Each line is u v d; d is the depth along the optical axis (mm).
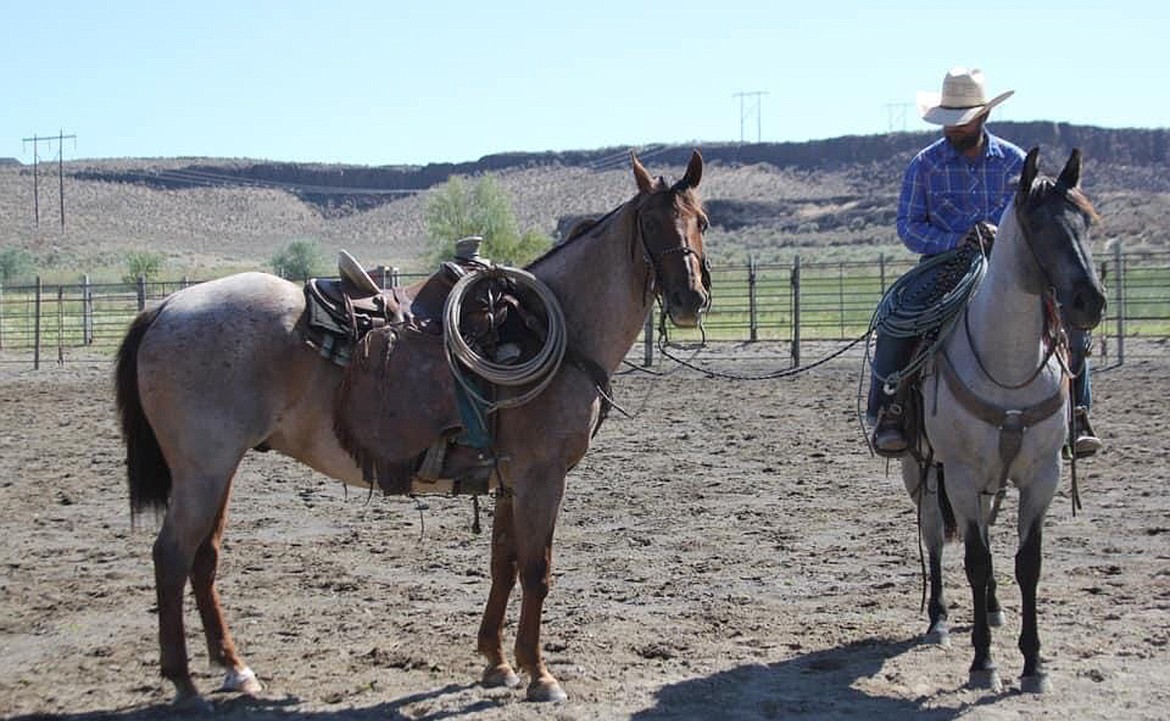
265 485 12141
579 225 6535
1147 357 22094
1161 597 7645
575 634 7176
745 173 152375
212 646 6246
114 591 8211
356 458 6078
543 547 6082
